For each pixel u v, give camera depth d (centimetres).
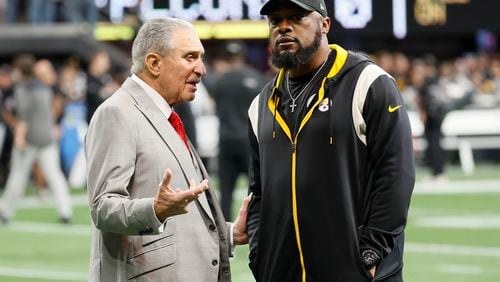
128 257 1881
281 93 2006
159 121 1909
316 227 1931
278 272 1977
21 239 4659
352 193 1931
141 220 1780
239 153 4247
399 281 1955
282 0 1917
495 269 3831
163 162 1889
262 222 2003
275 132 1988
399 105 1931
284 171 1964
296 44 1933
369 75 1938
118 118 1875
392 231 1911
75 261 4066
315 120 1942
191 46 1917
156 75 1917
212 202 1975
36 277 3722
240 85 4256
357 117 1927
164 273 1877
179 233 1895
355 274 1917
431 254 4178
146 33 1920
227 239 2003
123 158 1856
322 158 1931
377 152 1922
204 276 1908
